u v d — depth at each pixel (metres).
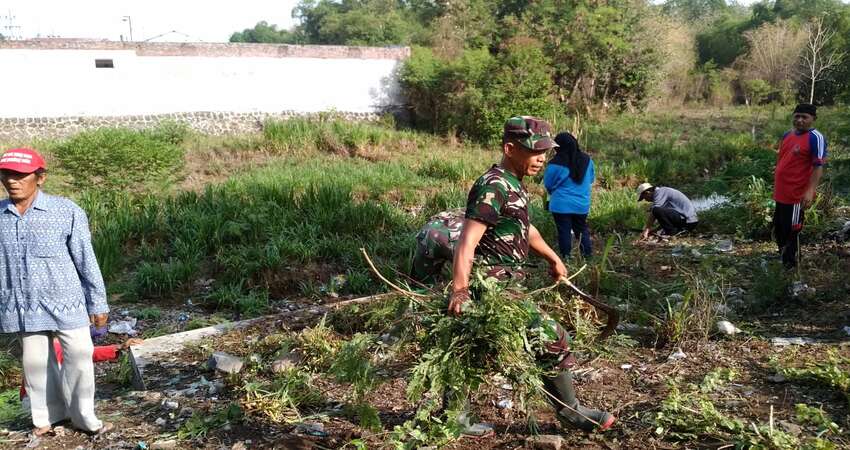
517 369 3.57
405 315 3.86
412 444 3.65
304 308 7.38
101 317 4.29
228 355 5.38
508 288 3.65
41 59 18.91
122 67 19.86
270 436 4.20
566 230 8.07
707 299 5.67
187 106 20.86
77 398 4.29
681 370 4.94
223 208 10.72
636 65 25.23
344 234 10.14
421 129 22.75
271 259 8.69
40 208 4.05
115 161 12.77
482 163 16.52
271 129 18.84
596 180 15.42
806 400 4.36
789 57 30.77
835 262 7.46
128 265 9.35
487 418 4.33
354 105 22.92
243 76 21.42
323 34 49.00
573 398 3.87
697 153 17.33
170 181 13.46
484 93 20.73
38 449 4.19
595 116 24.28
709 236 10.01
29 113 18.98
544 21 24.31
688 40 35.31
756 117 25.14
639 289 6.75
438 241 5.70
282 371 5.01
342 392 4.81
